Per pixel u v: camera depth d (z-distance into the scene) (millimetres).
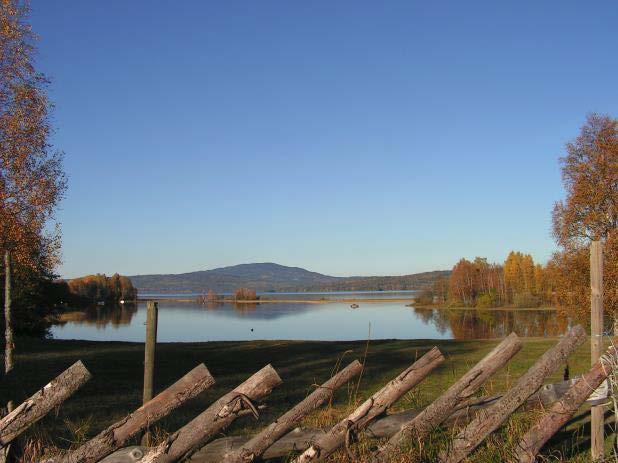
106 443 3557
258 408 3693
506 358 4148
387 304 111938
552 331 43875
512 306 86000
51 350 20219
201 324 59312
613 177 23266
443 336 41125
